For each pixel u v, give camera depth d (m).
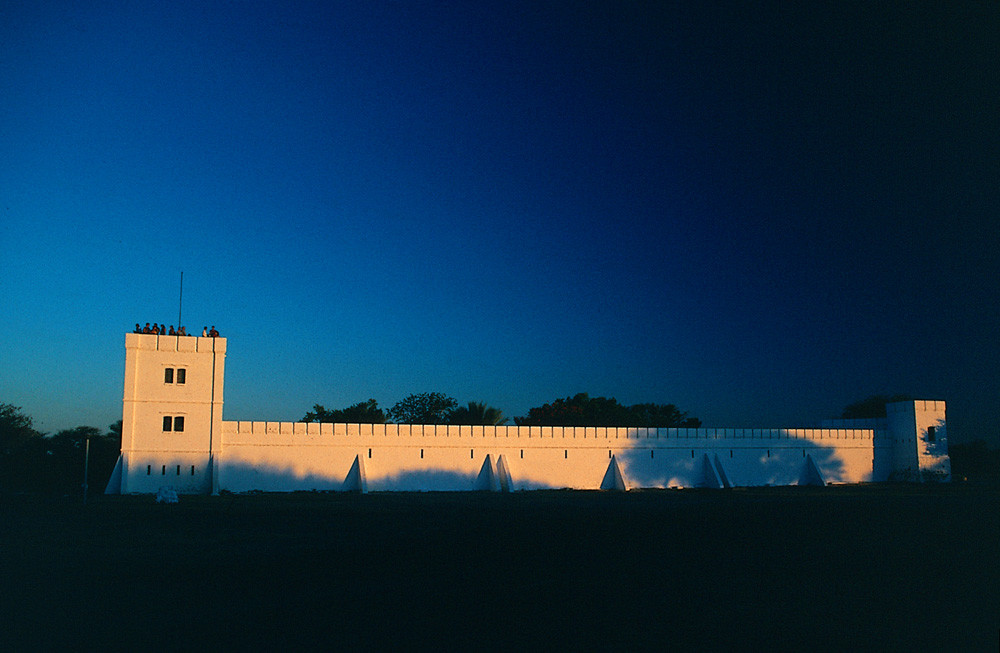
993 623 14.41
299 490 55.91
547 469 65.06
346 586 17.89
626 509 42.88
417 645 12.70
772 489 68.94
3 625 13.98
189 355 52.88
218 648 12.48
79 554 23.05
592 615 14.94
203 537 27.45
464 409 78.75
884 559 22.52
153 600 16.23
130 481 50.16
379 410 89.12
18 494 50.56
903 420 81.12
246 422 54.78
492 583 18.34
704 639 13.17
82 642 12.81
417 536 28.11
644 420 99.56
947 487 71.94
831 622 14.43
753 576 19.47
